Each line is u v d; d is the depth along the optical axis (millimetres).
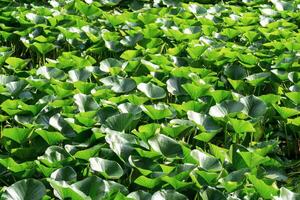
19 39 5176
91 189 2635
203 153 2973
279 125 3832
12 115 3459
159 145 3051
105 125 3297
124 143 3051
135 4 6293
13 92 3756
